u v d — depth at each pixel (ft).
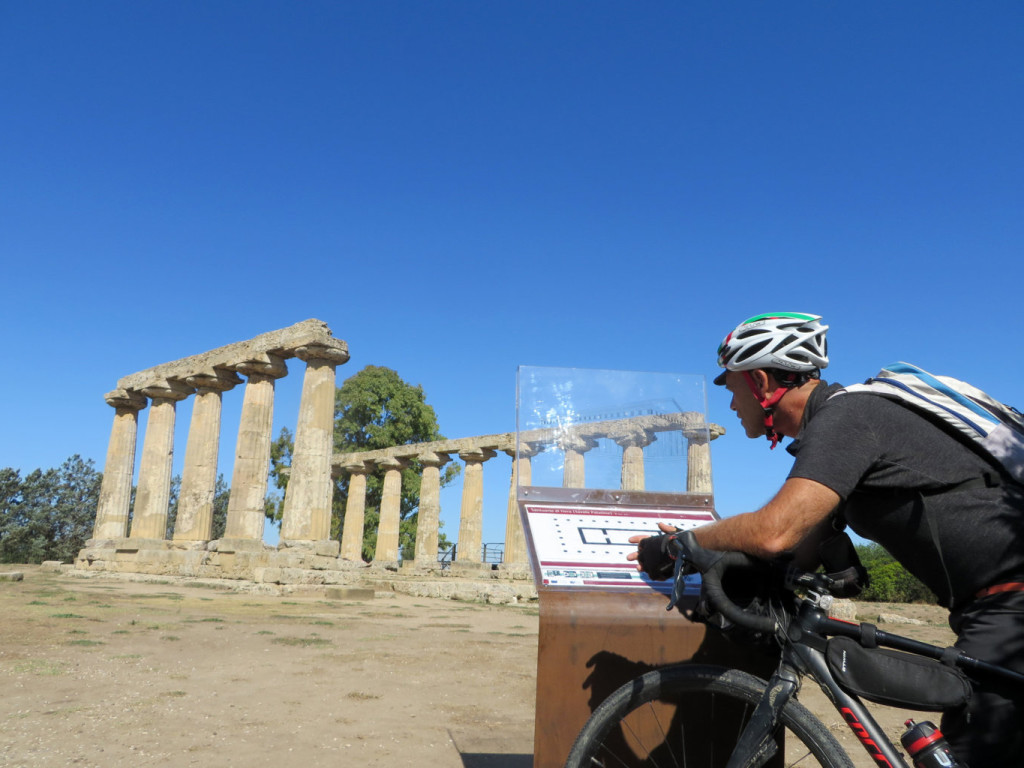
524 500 9.37
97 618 36.09
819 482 5.99
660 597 8.36
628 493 9.68
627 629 8.13
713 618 7.20
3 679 19.98
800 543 6.64
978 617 5.91
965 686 5.65
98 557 91.56
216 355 84.12
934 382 6.46
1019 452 5.90
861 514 6.48
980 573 5.93
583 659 8.04
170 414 94.38
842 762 5.94
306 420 74.23
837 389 7.15
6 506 134.92
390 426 144.46
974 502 5.92
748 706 7.89
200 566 77.36
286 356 80.18
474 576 100.89
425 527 108.47
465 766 13.51
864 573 6.57
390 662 26.02
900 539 6.29
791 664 6.44
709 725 7.91
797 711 6.31
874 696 5.87
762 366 7.29
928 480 6.01
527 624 45.75
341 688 20.83
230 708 17.72
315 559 70.64
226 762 13.29
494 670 25.32
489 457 107.45
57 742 14.17
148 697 18.58
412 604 60.54
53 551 133.59
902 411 6.23
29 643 26.66
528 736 16.11
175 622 36.09
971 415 6.13
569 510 9.34
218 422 87.51
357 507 118.11
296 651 27.96
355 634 34.50
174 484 159.02
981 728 5.65
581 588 8.30
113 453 98.63
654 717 7.88
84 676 21.02
